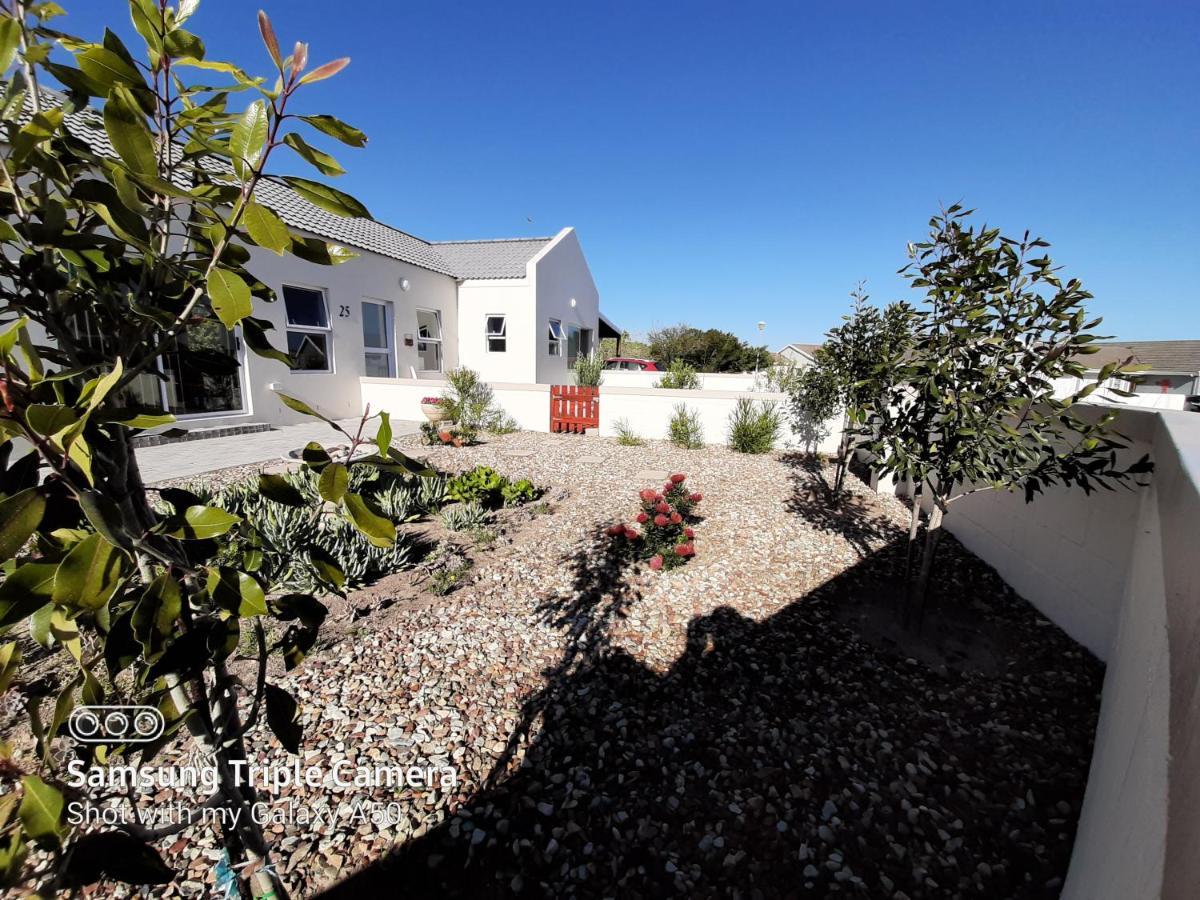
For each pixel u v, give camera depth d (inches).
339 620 134.0
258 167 30.0
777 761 91.7
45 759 28.9
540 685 111.6
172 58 34.4
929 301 110.0
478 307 564.1
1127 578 106.4
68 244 31.4
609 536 195.3
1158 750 42.3
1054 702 104.3
